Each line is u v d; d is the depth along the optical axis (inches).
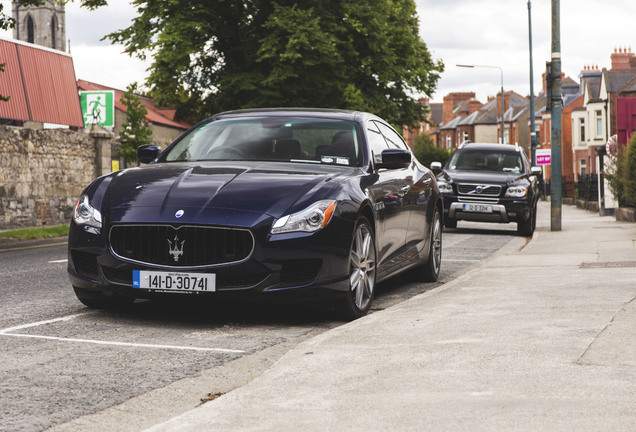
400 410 144.3
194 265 239.6
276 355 209.5
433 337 207.8
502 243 616.1
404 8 1681.8
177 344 222.1
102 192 261.7
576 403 145.3
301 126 301.0
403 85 1676.9
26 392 171.0
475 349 191.3
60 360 200.8
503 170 746.2
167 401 165.6
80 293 265.3
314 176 262.2
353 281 260.1
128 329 243.4
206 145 298.5
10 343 221.3
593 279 313.4
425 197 349.7
